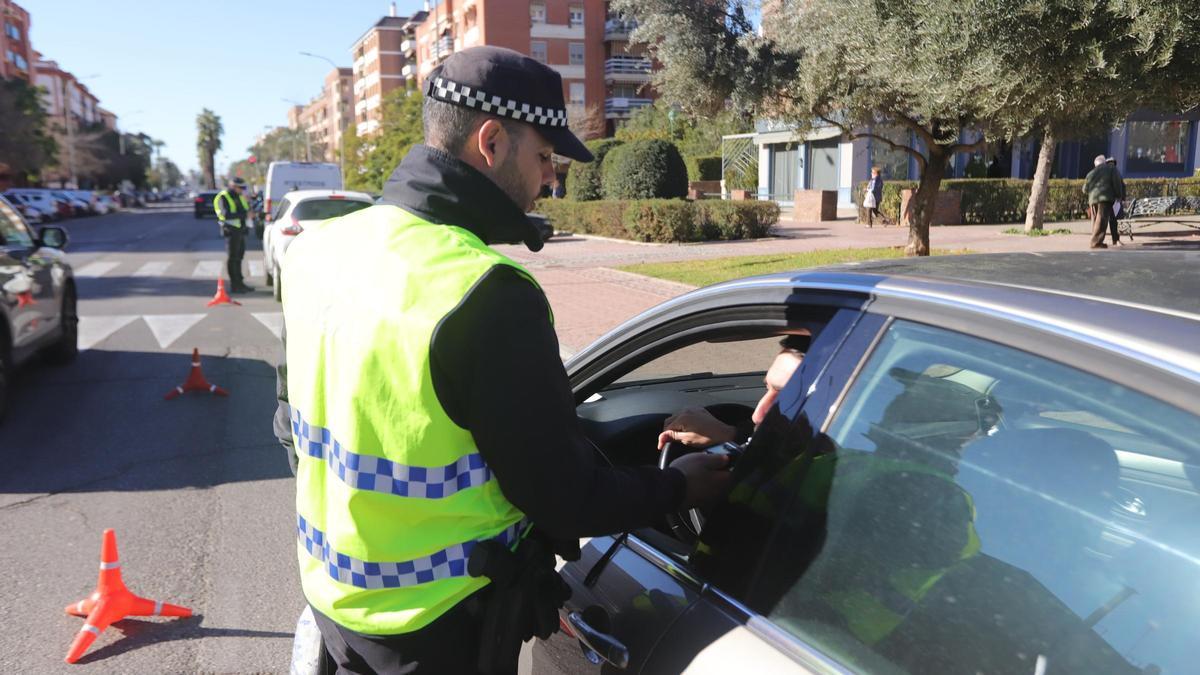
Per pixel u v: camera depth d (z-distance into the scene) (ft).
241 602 12.23
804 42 36.29
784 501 4.77
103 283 49.96
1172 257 5.46
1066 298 4.17
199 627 11.56
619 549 5.84
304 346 4.97
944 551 4.04
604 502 4.55
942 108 31.01
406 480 4.41
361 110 338.54
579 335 29.96
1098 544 3.62
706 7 40.04
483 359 4.24
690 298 6.43
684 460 5.25
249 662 10.76
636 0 41.09
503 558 4.62
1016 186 75.46
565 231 78.79
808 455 4.77
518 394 4.25
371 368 4.37
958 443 4.19
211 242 86.74
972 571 3.91
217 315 37.83
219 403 22.89
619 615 5.35
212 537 14.39
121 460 18.25
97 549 13.91
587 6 207.31
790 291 5.50
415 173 4.91
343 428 4.51
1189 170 97.14
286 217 41.70
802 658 4.25
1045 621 3.62
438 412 4.32
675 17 39.73
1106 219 48.29
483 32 200.75
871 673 3.99
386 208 4.94
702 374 9.35
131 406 22.56
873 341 4.73
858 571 4.28
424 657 4.71
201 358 28.63
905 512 4.24
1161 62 24.21
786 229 74.43
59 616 11.76
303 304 5.05
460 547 4.58
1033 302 4.17
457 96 4.79
